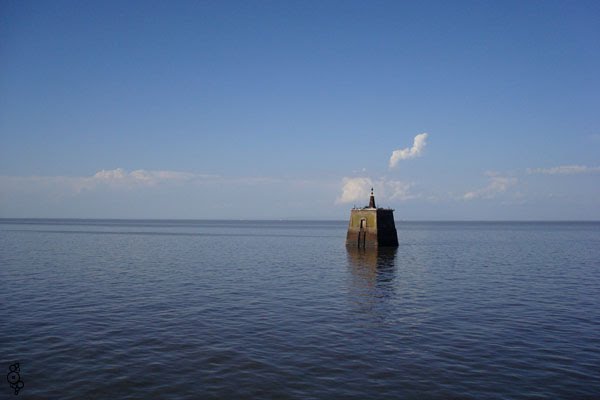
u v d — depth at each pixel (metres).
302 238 126.62
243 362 19.95
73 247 81.50
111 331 24.58
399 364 19.84
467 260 63.34
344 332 24.91
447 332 24.95
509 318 28.22
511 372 18.94
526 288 39.25
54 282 40.41
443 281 43.47
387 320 27.67
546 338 23.81
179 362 19.88
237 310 29.95
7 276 43.62
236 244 97.19
